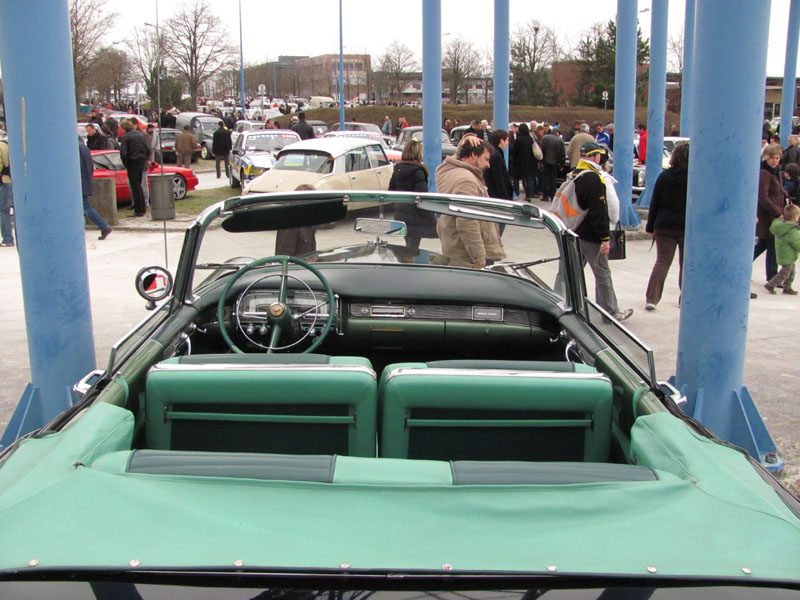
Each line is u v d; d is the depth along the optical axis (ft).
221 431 8.41
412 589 5.41
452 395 8.11
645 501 6.12
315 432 8.34
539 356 13.51
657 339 22.21
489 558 5.49
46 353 13.99
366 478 6.23
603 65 173.68
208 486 6.09
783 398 17.85
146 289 11.73
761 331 23.56
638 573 5.33
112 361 8.82
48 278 13.71
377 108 158.40
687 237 14.20
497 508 5.98
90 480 6.08
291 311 12.72
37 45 12.84
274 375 8.09
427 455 8.38
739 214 13.51
